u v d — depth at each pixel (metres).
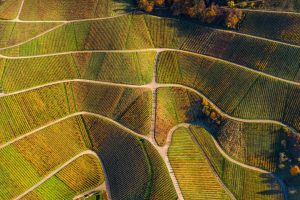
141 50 137.12
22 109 127.38
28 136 123.44
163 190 112.06
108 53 137.38
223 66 131.88
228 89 127.81
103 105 128.88
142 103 126.69
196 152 119.81
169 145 119.81
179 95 129.38
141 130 122.38
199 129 124.19
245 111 123.38
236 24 137.00
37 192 116.00
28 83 132.12
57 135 124.69
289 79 125.12
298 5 136.25
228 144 120.44
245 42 134.00
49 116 127.25
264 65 129.25
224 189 114.62
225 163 118.25
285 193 112.81
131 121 124.56
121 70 133.38
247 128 121.38
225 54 134.00
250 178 115.75
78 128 126.69
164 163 116.12
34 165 119.62
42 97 129.88
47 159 121.00
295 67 126.56
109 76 133.12
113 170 119.50
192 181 114.50
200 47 136.50
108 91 130.62
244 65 131.00
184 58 135.50
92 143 124.56
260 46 132.25
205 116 125.50
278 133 119.38
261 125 120.94
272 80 126.00
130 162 118.62
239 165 117.94
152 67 134.38
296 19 133.50
